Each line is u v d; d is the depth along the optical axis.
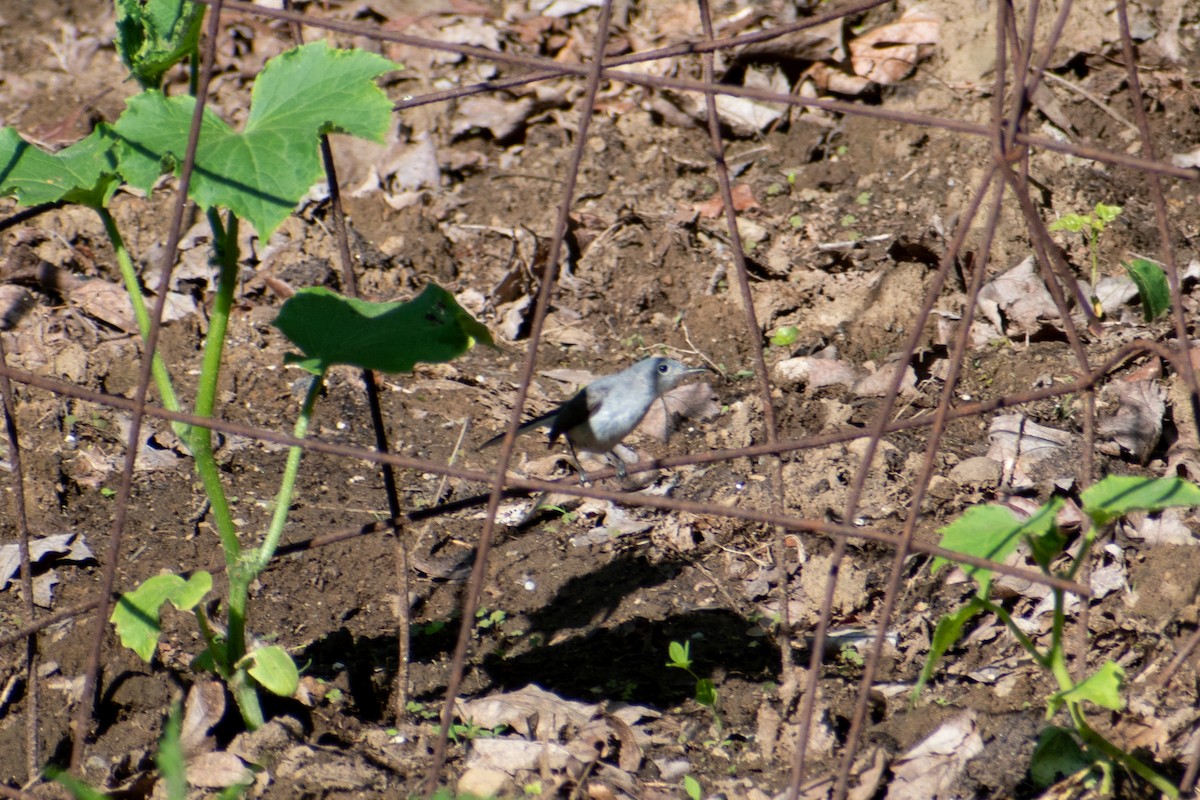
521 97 15.91
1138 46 15.39
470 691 8.59
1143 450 10.52
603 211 14.44
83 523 10.20
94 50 17.42
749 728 8.01
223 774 7.26
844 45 15.53
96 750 7.64
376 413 7.63
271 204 6.19
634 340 13.15
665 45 16.84
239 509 10.52
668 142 15.41
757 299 13.19
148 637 6.79
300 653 9.01
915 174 14.37
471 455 11.54
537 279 13.81
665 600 9.59
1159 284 9.35
